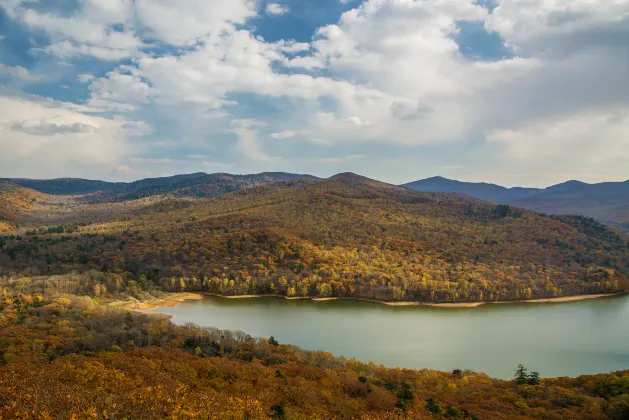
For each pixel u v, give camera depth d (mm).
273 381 83250
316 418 64312
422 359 135000
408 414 68938
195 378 80188
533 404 79062
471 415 71938
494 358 138000
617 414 70938
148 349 101062
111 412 51594
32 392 54531
